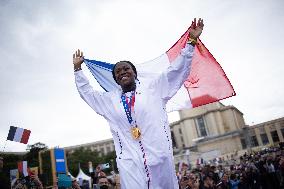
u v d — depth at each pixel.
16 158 44.59
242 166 22.25
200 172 19.98
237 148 76.06
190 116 96.00
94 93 3.42
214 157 45.38
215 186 13.10
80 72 3.50
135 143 3.01
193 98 4.57
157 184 2.86
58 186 8.23
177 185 3.01
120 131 3.14
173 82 3.24
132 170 2.92
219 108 94.19
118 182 8.26
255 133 91.44
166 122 3.12
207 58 4.51
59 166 12.62
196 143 81.00
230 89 4.42
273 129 89.69
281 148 25.72
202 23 3.33
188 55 3.23
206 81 4.53
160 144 2.95
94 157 65.94
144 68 4.67
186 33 4.75
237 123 93.19
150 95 3.15
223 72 4.46
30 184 7.52
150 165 2.88
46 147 53.22
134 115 3.05
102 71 4.71
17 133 10.07
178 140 102.25
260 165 17.34
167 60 4.72
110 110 3.26
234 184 15.66
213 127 91.88
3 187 6.80
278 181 16.94
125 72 3.28
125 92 3.31
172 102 4.66
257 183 16.84
